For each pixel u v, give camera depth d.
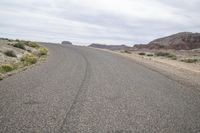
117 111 6.75
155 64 21.41
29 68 14.97
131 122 5.90
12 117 5.96
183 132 5.38
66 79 11.52
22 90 8.88
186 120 6.20
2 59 17.86
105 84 10.66
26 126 5.41
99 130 5.32
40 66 15.99
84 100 7.80
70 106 7.07
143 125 5.73
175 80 12.42
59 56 24.02
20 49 26.06
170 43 128.62
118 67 17.19
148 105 7.48
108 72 14.43
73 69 15.12
